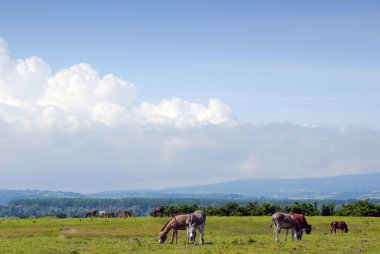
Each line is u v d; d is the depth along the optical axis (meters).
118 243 42.56
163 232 40.72
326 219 70.50
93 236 51.94
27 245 40.41
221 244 38.72
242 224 63.03
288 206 99.44
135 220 64.94
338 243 38.19
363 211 92.81
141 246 39.19
